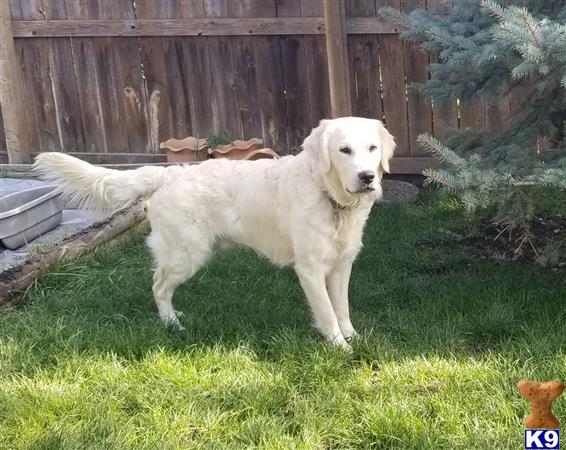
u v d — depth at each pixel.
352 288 3.22
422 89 3.51
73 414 2.46
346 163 2.65
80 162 3.06
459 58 3.14
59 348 2.79
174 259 2.98
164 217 2.96
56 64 4.88
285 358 2.67
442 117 4.49
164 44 4.74
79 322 2.97
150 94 4.83
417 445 2.26
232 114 4.79
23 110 4.95
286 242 2.88
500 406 2.37
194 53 4.73
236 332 2.87
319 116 4.70
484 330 2.80
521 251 3.34
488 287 3.10
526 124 3.35
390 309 3.04
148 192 3.04
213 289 3.27
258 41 4.64
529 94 3.75
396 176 4.64
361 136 2.66
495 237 3.55
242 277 3.37
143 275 3.38
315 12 4.54
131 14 4.73
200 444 2.31
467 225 3.79
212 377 2.59
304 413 2.42
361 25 4.45
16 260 3.62
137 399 2.51
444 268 3.42
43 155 3.07
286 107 4.72
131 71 4.82
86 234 3.67
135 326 2.93
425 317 2.93
